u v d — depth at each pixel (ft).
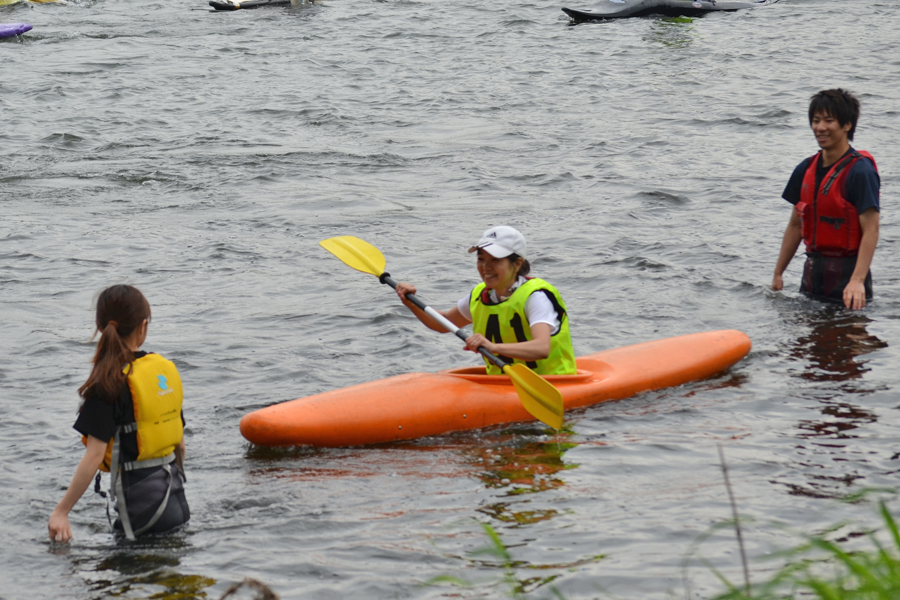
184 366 33.50
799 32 128.26
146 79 108.17
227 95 99.71
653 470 23.80
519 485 23.21
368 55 122.72
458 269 46.19
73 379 32.50
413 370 33.22
